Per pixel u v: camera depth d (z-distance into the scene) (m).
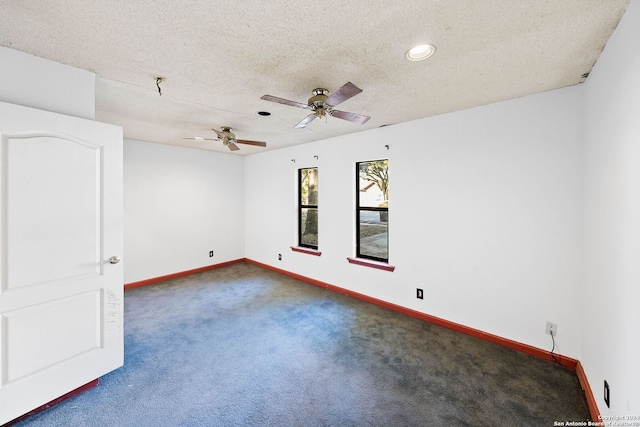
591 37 1.54
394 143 3.35
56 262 1.78
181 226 4.86
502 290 2.60
